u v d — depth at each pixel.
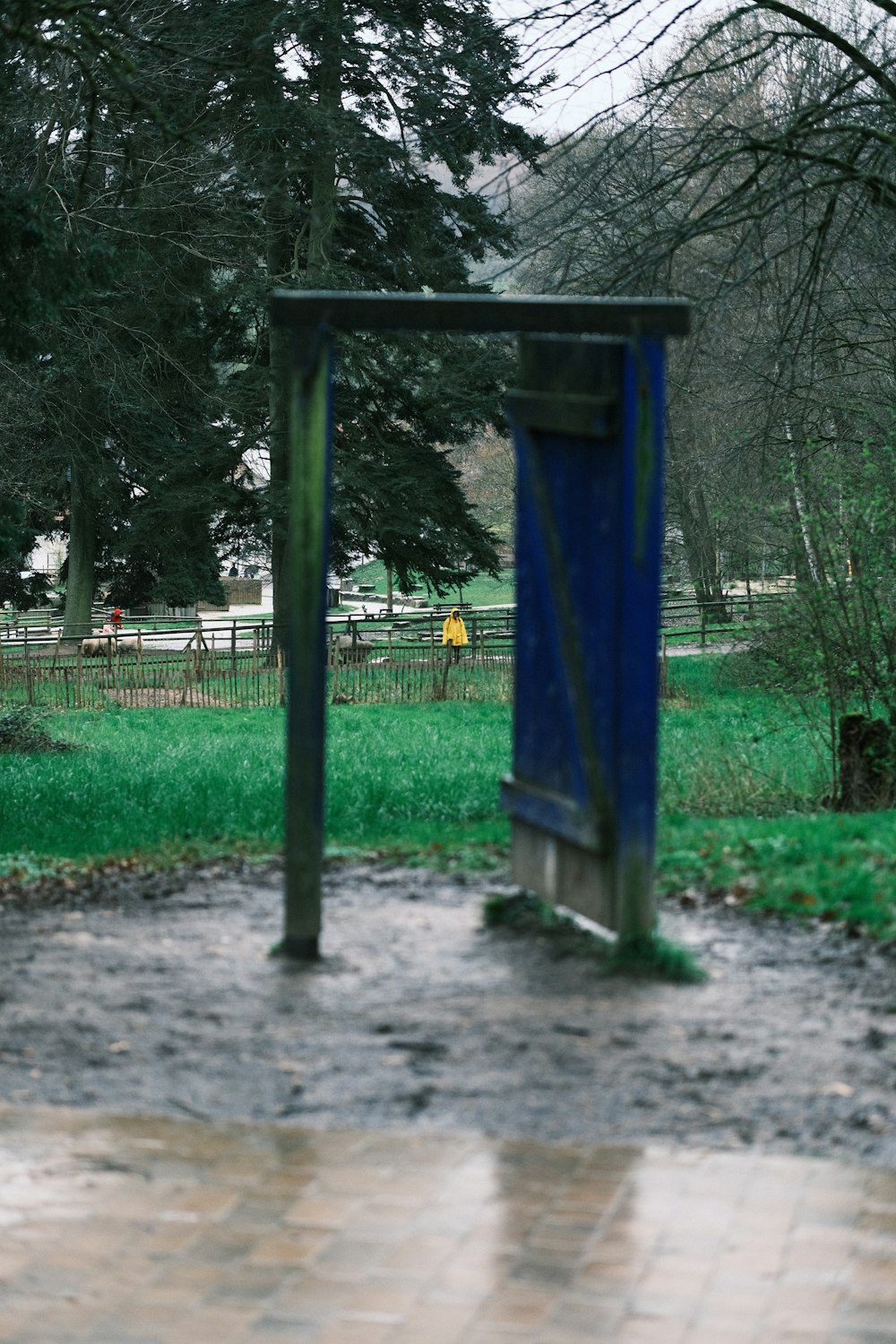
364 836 14.27
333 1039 7.02
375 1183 5.53
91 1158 5.79
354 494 42.88
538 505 8.32
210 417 45.03
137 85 20.14
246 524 45.25
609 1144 5.82
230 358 46.53
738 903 9.23
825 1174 5.55
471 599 81.75
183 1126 6.08
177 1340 4.51
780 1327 4.52
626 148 16.81
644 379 7.50
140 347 44.56
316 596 8.18
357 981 7.89
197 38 26.95
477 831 14.10
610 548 7.68
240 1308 4.68
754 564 23.58
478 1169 5.63
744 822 12.38
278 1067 6.69
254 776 20.28
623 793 7.79
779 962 8.02
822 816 12.44
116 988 7.88
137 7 25.77
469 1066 6.64
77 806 18.28
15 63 19.84
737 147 16.70
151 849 13.37
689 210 16.92
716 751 17.89
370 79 35.78
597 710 7.94
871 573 14.52
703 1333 4.49
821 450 20.17
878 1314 4.59
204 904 9.89
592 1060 6.67
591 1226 5.17
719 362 20.08
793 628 15.76
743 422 25.39
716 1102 6.20
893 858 9.95
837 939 8.41
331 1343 4.48
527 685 8.73
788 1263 4.90
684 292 17.08
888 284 20.78
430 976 7.93
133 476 48.44
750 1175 5.54
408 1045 6.91
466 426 44.97
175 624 60.50
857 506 14.43
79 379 43.59
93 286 17.20
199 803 17.55
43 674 38.12
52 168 23.23
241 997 7.67
